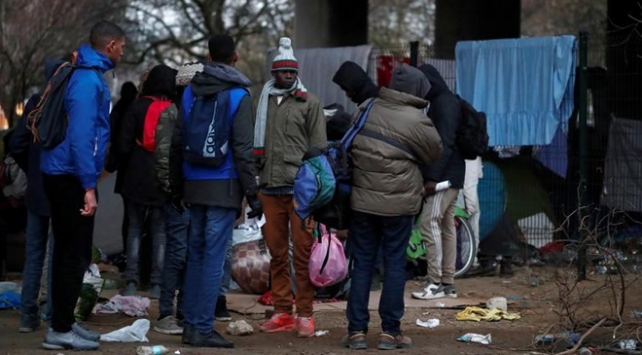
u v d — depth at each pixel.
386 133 7.18
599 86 12.33
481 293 10.34
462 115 9.51
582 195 11.38
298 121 7.77
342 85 7.72
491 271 11.70
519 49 11.96
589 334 7.70
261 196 7.89
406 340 7.51
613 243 10.62
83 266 7.14
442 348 7.57
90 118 6.88
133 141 9.38
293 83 7.82
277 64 7.79
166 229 8.09
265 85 7.93
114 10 27.72
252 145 7.10
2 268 10.66
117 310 8.90
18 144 7.62
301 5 22.34
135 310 8.86
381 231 7.40
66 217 7.00
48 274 7.55
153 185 9.37
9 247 11.56
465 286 10.76
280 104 7.82
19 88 24.83
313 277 7.76
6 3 25.17
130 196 9.46
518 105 11.98
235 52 7.38
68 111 6.92
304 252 7.79
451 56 20.00
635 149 11.80
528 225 12.27
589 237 9.09
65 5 25.83
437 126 9.17
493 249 12.23
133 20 29.52
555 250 12.02
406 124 7.17
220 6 29.31
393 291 7.41
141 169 9.40
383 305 7.45
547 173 12.22
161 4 29.53
